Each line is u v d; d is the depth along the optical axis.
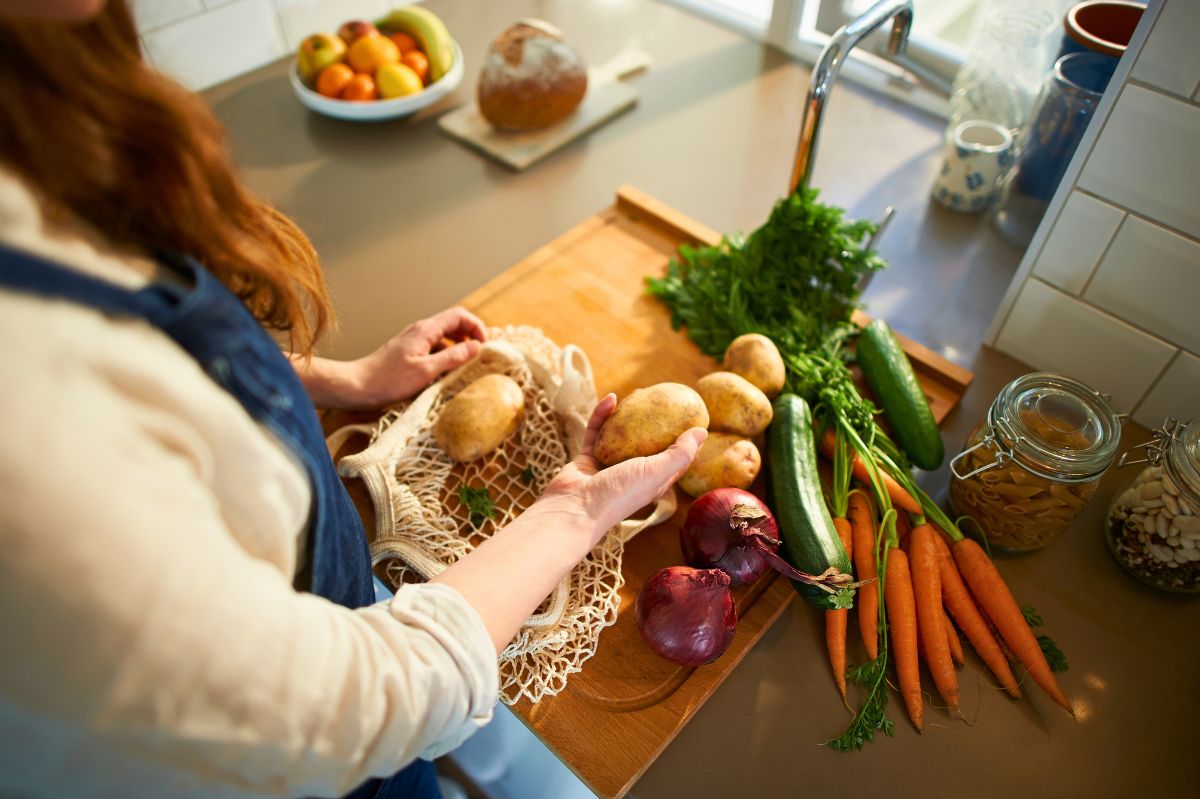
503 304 1.00
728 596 0.68
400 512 0.76
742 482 0.79
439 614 0.46
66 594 0.28
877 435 0.84
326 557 0.48
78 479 0.28
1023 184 1.15
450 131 1.27
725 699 0.72
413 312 1.03
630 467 0.65
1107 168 0.77
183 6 1.23
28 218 0.32
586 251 1.08
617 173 1.22
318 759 0.36
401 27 1.28
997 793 0.67
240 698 0.33
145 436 0.32
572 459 0.84
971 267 1.09
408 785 0.64
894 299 1.06
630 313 1.00
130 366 0.32
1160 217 0.76
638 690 0.70
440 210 1.17
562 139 1.26
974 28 1.22
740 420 0.80
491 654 0.47
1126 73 0.71
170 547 0.31
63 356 0.30
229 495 0.37
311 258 0.55
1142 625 0.77
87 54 0.33
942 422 0.92
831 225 0.92
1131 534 0.77
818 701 0.72
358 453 0.82
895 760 0.69
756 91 1.35
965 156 1.09
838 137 1.28
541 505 0.64
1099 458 0.70
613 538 0.76
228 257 0.42
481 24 1.48
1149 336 0.84
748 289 0.95
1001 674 0.73
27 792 0.33
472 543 0.80
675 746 0.69
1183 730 0.71
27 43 0.30
